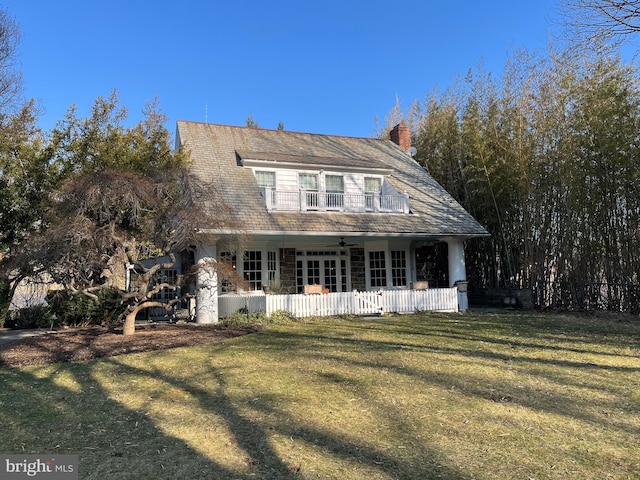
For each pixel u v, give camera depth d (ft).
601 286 47.62
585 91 45.44
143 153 46.91
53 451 12.95
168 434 14.12
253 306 45.47
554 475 11.16
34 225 44.47
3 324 44.14
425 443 13.16
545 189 50.80
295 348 28.48
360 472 11.37
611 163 43.68
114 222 32.07
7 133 44.45
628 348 27.76
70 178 32.58
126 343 30.60
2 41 55.83
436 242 60.95
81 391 19.24
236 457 12.35
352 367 22.89
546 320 42.39
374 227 50.67
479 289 59.88
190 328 38.78
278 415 15.71
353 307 47.60
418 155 75.05
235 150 55.26
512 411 15.97
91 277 35.88
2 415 16.20
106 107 46.88
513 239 56.59
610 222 45.73
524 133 51.60
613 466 11.64
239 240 42.19
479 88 57.21
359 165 56.54
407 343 30.01
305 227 47.19
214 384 19.98
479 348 28.04
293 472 11.39
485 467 11.60
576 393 18.11
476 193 59.62
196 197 33.91
